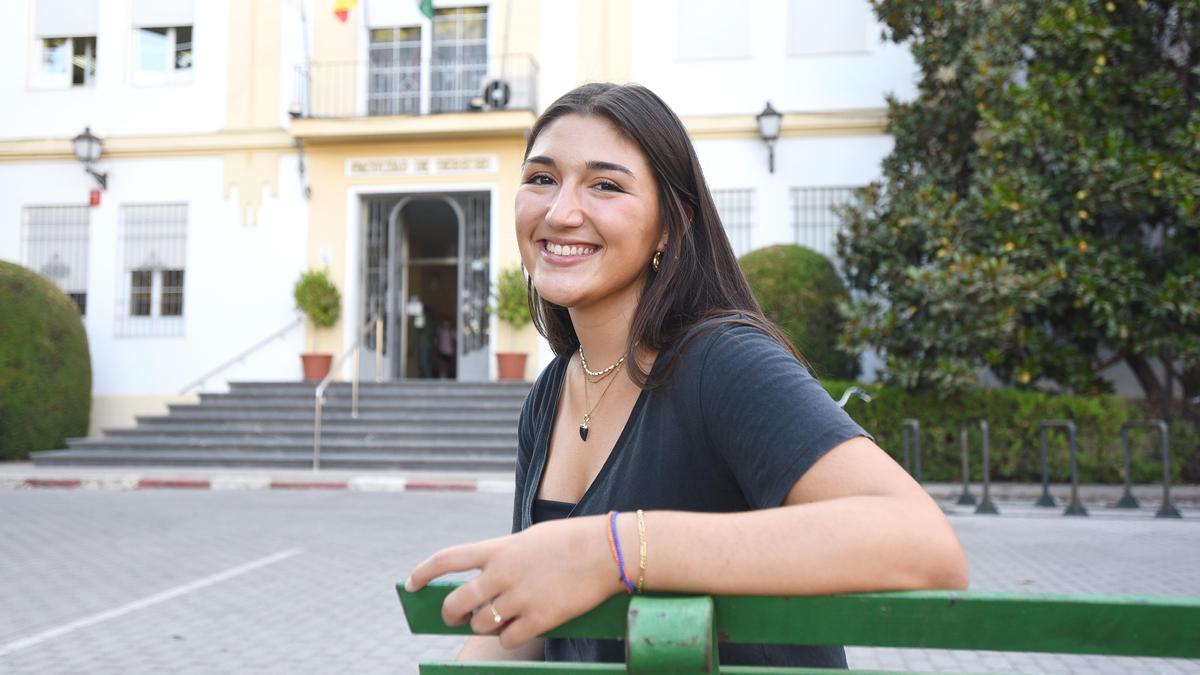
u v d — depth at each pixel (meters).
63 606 5.28
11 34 17.12
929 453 11.53
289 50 16.55
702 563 0.86
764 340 1.13
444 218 16.92
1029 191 10.95
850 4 15.37
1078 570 6.13
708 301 1.28
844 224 13.28
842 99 15.30
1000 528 8.20
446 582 0.94
